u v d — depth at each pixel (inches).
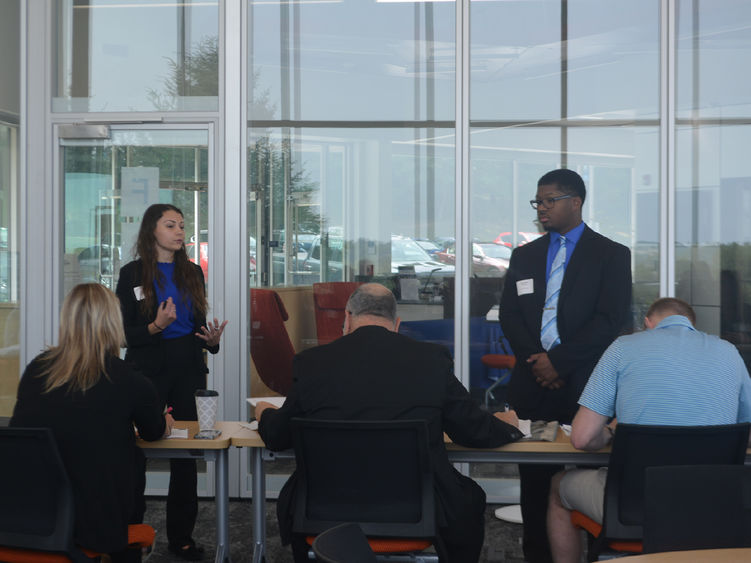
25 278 209.3
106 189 208.5
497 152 200.4
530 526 153.8
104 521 108.2
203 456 129.2
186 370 162.1
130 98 207.0
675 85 196.9
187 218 206.7
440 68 200.8
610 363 117.8
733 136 195.8
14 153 209.6
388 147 201.9
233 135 203.0
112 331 113.4
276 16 203.2
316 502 110.8
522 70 199.6
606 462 124.9
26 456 105.0
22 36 207.5
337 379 111.9
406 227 201.9
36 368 113.5
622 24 197.8
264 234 203.9
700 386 113.3
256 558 129.8
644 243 198.4
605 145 198.4
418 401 111.0
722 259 196.5
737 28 195.0
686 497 80.7
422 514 108.7
